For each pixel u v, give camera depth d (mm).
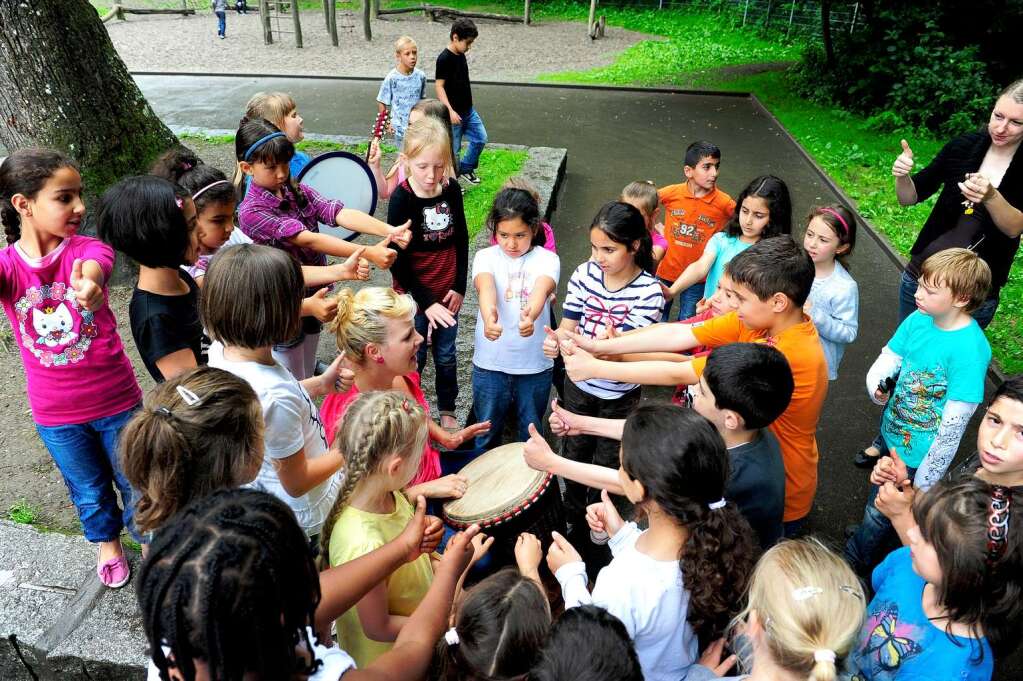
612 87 14086
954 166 4305
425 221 3920
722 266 4398
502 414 3916
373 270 6117
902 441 3451
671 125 11805
